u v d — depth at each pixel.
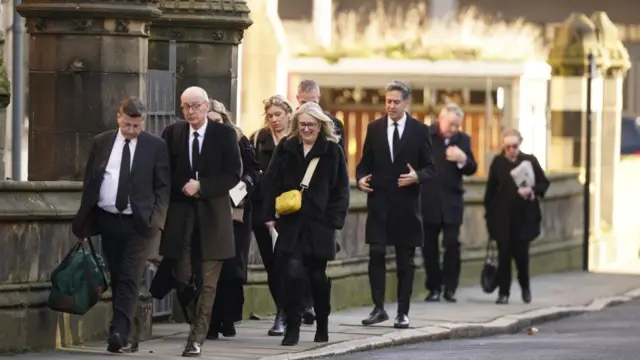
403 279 27.20
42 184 23.34
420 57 54.69
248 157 24.97
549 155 44.59
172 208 23.17
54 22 25.06
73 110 25.12
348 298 30.86
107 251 22.83
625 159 53.72
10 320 22.78
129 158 22.62
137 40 25.12
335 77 54.34
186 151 23.11
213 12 28.44
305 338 25.44
